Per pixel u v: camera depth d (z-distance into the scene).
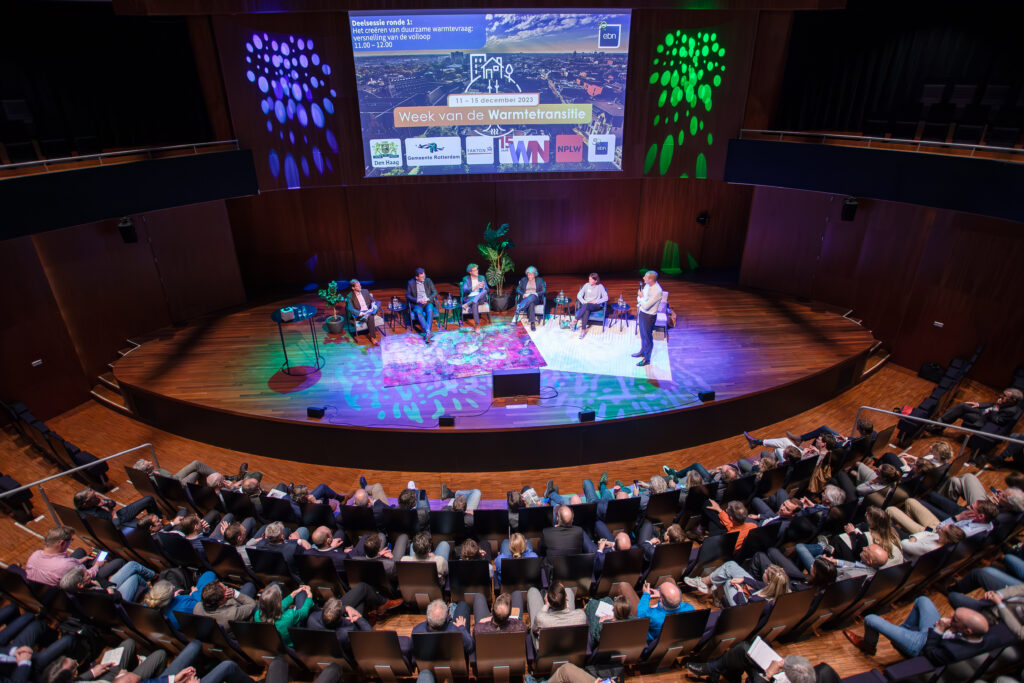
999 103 8.83
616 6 8.74
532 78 9.42
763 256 11.32
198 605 4.42
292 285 12.14
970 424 7.29
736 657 4.06
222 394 8.04
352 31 8.98
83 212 7.73
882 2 10.09
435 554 4.97
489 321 10.35
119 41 10.09
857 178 8.71
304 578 4.80
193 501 5.97
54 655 4.25
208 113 9.66
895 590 4.64
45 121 9.61
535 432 7.26
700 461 7.59
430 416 7.46
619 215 12.12
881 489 5.36
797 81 11.41
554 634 3.95
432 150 9.74
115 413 8.86
